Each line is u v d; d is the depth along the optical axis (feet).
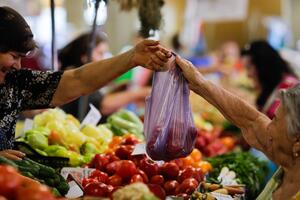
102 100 18.22
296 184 8.54
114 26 36.91
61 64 17.56
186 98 10.03
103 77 10.50
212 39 38.78
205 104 21.99
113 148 13.26
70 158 12.03
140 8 13.26
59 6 37.09
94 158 11.68
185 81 10.01
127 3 13.74
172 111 9.92
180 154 10.03
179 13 39.50
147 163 11.00
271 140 8.86
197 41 35.09
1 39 9.32
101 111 18.03
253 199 13.34
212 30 38.65
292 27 45.52
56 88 10.51
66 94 10.55
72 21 37.37
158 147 9.88
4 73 9.72
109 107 19.45
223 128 20.43
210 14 26.78
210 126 20.15
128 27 37.06
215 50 38.73
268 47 19.40
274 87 19.34
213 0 26.68
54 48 14.24
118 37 37.06
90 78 10.49
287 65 19.54
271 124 8.96
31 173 8.96
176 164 11.41
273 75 19.27
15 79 10.25
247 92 24.00
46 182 9.04
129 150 11.82
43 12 35.60
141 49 10.17
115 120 16.02
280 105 8.77
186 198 9.87
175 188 10.51
